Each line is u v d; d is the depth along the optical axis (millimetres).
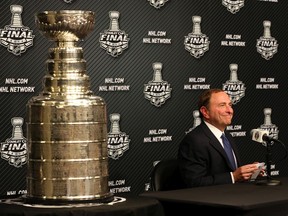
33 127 3115
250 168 4449
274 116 6242
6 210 2932
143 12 5332
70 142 3062
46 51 4789
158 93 5445
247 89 6039
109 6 5125
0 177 4621
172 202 3719
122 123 5242
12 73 4656
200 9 5703
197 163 4520
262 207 3545
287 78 6336
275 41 6234
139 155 5355
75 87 3154
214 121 4664
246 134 6039
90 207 2984
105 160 3189
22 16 4684
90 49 5039
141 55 5332
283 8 6293
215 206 3531
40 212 2893
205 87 5746
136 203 3119
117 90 5203
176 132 5566
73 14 3145
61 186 3061
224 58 5875
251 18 6055
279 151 6273
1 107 4621
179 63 5578
